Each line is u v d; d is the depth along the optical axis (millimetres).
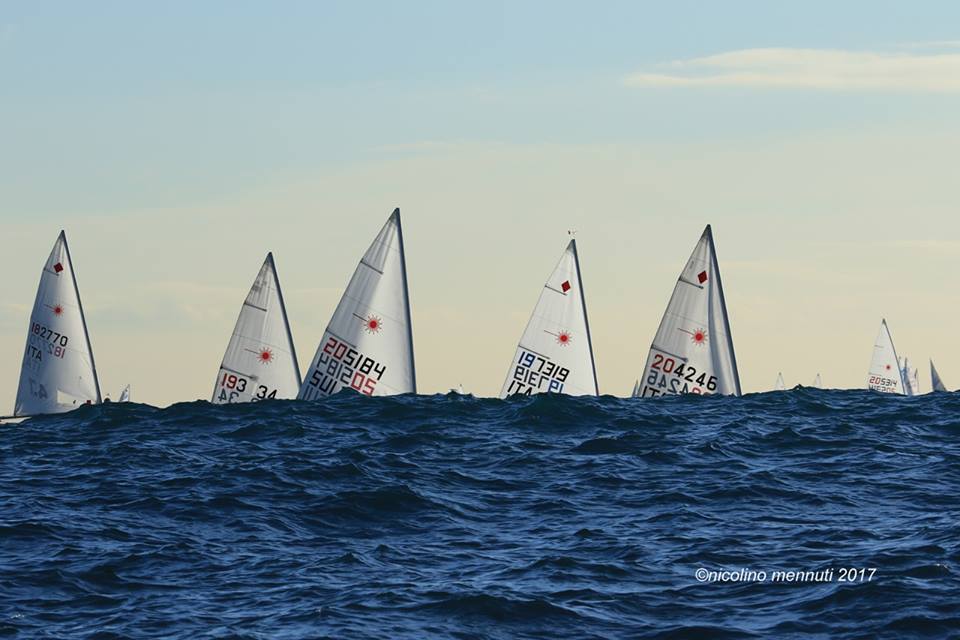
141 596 102062
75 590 103812
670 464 163125
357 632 91125
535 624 93438
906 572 103688
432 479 153750
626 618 94750
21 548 118000
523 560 113500
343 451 176125
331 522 131125
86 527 127375
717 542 119188
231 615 96125
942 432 188375
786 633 90125
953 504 134750
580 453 172875
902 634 88812
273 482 149625
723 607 97062
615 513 134625
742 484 147375
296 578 107375
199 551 117375
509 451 175500
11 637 91125
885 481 149000
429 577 107312
